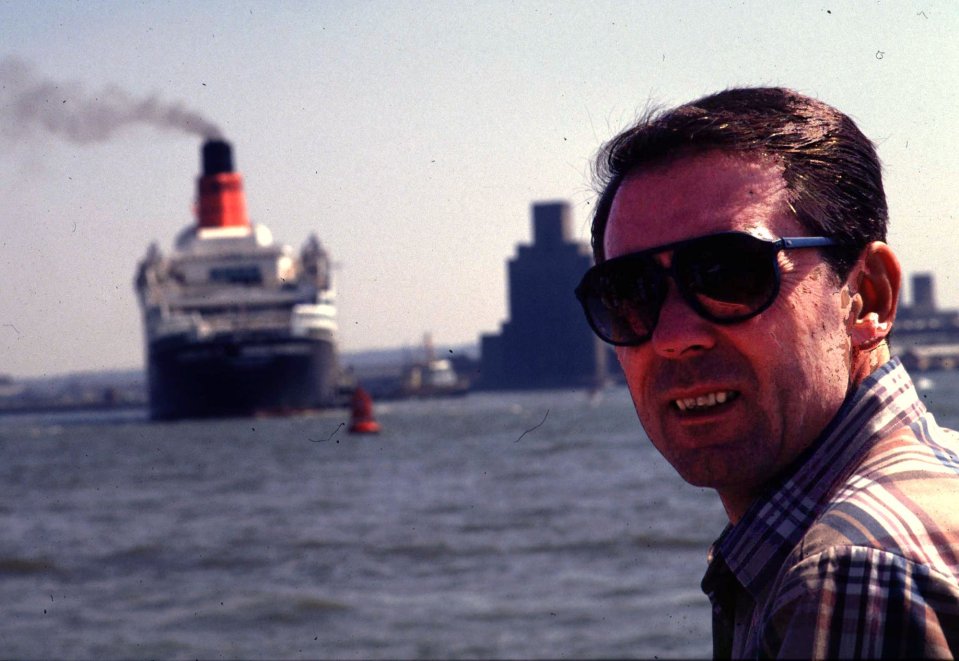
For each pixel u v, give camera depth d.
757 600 1.42
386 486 32.44
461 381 153.88
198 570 17.56
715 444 1.46
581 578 14.65
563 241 182.62
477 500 26.73
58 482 40.94
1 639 12.49
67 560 19.20
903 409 1.49
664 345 1.45
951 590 1.18
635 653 10.27
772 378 1.45
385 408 129.00
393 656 10.80
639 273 1.50
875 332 1.55
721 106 1.56
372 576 15.99
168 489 35.53
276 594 14.61
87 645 12.03
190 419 71.00
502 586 14.45
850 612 1.18
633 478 30.59
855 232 1.53
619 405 112.75
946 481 1.31
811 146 1.53
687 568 14.90
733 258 1.45
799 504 1.43
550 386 182.62
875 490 1.29
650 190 1.52
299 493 31.45
